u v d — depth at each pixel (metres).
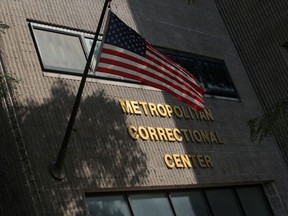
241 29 21.27
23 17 13.70
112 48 11.70
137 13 17.47
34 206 11.09
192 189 15.59
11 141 11.77
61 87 13.34
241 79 20.31
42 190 11.41
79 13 15.26
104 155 13.21
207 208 15.71
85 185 12.34
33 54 13.26
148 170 14.09
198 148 16.16
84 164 12.61
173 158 15.05
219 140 17.09
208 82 18.59
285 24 20.42
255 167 17.80
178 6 19.56
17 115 11.95
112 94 14.55
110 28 11.69
